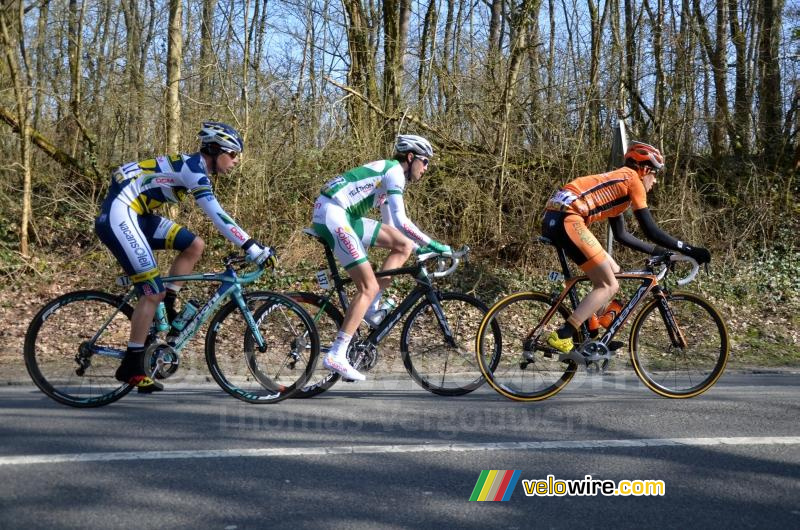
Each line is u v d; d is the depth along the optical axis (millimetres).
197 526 2875
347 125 10938
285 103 10883
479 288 9656
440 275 5184
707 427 4383
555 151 10711
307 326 4980
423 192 10422
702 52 11461
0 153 10602
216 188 10328
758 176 11133
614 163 7711
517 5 11250
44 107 11180
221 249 9867
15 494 3174
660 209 10516
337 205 4934
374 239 5168
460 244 10336
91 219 10203
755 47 13195
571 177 10562
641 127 11578
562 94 10805
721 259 10227
